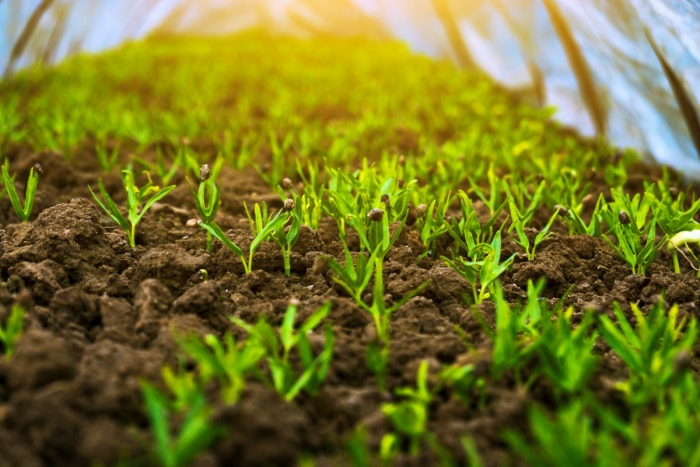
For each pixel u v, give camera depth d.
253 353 0.18
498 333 0.19
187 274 0.25
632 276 0.26
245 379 0.19
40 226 0.27
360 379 0.20
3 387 0.18
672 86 0.41
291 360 0.20
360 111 0.57
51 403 0.17
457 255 0.29
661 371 0.19
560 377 0.18
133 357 0.19
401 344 0.21
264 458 0.16
